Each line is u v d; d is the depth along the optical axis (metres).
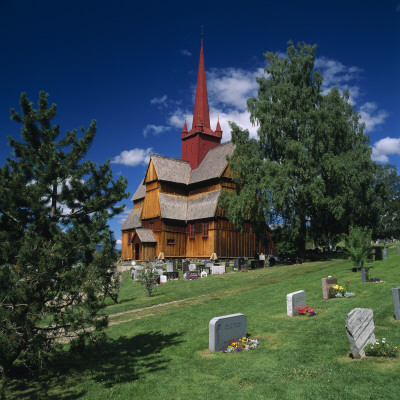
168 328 17.64
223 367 11.77
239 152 45.28
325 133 41.12
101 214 12.79
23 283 10.28
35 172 12.69
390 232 68.94
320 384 9.60
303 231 42.84
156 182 58.22
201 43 69.75
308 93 43.28
